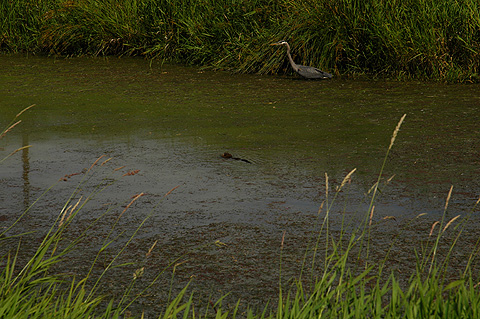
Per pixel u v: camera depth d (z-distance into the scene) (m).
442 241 6.48
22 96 15.09
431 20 16.59
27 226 7.14
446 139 10.58
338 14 17.61
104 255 6.36
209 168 9.25
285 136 11.03
